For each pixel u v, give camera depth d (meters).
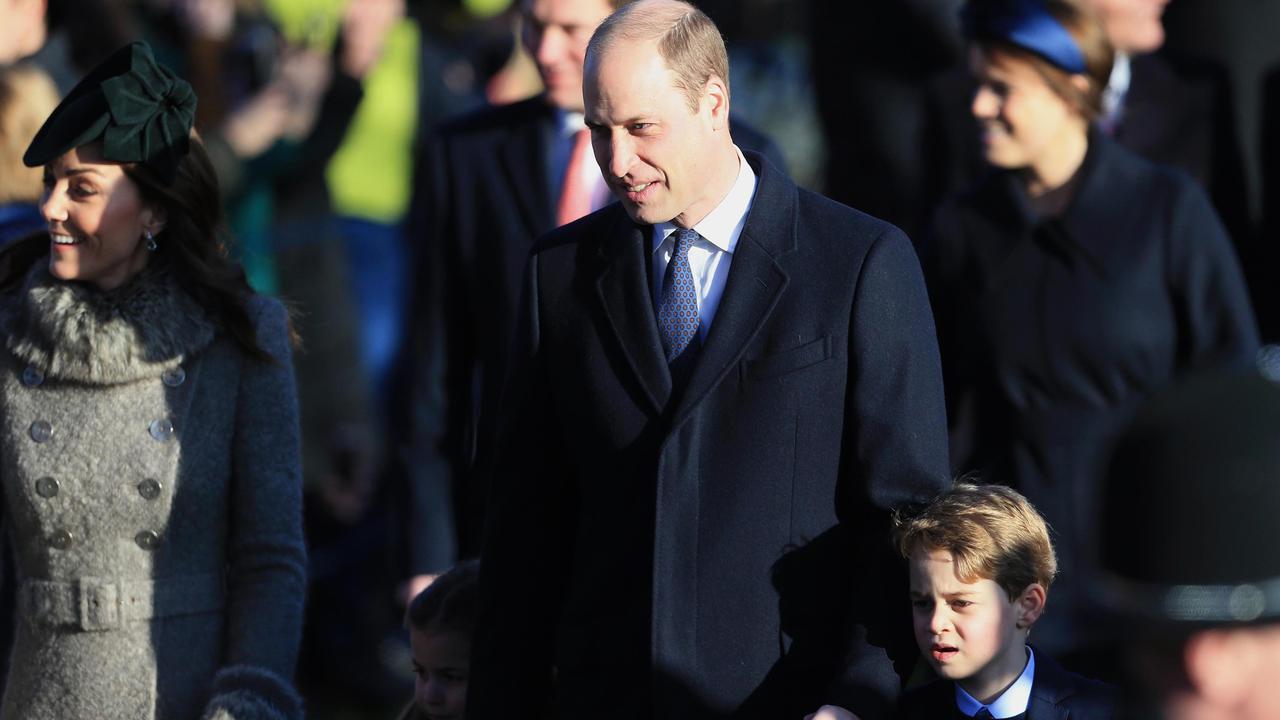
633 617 12.12
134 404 13.50
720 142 12.07
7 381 13.67
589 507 12.39
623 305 12.27
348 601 25.34
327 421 25.70
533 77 28.80
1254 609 6.46
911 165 24.30
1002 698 12.61
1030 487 16.27
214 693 13.26
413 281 17.16
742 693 11.82
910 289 12.11
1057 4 16.36
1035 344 16.33
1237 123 20.06
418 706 15.02
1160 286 16.34
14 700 13.75
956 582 12.05
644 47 11.62
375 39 26.59
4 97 16.95
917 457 11.95
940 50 23.58
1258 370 6.80
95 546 13.49
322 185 26.27
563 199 16.55
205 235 13.91
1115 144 16.64
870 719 11.55
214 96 25.92
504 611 12.89
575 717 12.33
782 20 36.81
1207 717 6.59
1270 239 19.91
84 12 23.20
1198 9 21.94
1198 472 6.55
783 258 12.05
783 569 11.85
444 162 16.95
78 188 13.45
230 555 13.91
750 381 11.90
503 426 12.88
